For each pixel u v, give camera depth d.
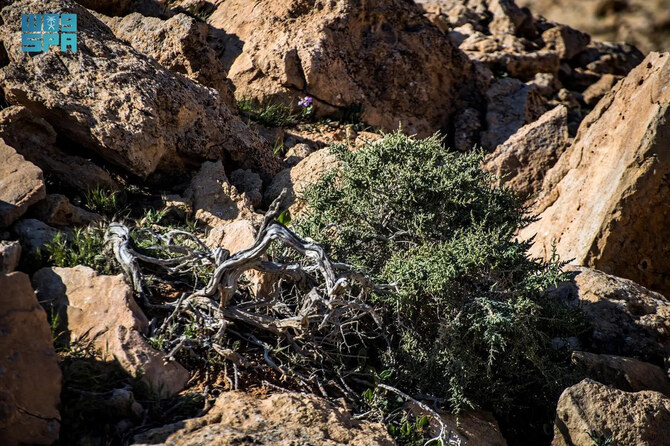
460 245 12.07
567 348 13.45
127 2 26.02
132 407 9.07
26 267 11.25
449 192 14.02
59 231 12.11
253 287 11.75
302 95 26.62
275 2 28.69
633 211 17.44
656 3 38.78
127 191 15.52
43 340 8.83
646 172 17.25
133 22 22.92
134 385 9.49
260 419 9.15
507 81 31.38
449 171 14.45
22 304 8.80
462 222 14.27
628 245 17.69
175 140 16.53
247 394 9.83
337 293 10.12
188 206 15.36
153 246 11.68
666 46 38.53
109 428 8.91
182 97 16.81
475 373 11.48
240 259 10.46
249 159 18.28
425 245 12.48
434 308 12.04
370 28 28.77
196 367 10.32
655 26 38.78
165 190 16.41
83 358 9.60
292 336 11.09
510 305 11.40
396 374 11.33
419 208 13.98
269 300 11.06
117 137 15.02
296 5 28.30
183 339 10.21
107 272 11.46
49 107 14.95
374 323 12.12
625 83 19.78
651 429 10.88
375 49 28.41
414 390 11.47
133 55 16.91
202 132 17.11
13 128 14.28
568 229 18.91
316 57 26.58
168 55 22.06
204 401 9.68
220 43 28.62
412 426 10.37
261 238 10.41
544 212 20.58
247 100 26.20
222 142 17.70
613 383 12.53
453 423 10.90
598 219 17.83
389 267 12.30
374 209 14.19
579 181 19.70
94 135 14.95
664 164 17.20
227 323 10.65
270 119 24.48
